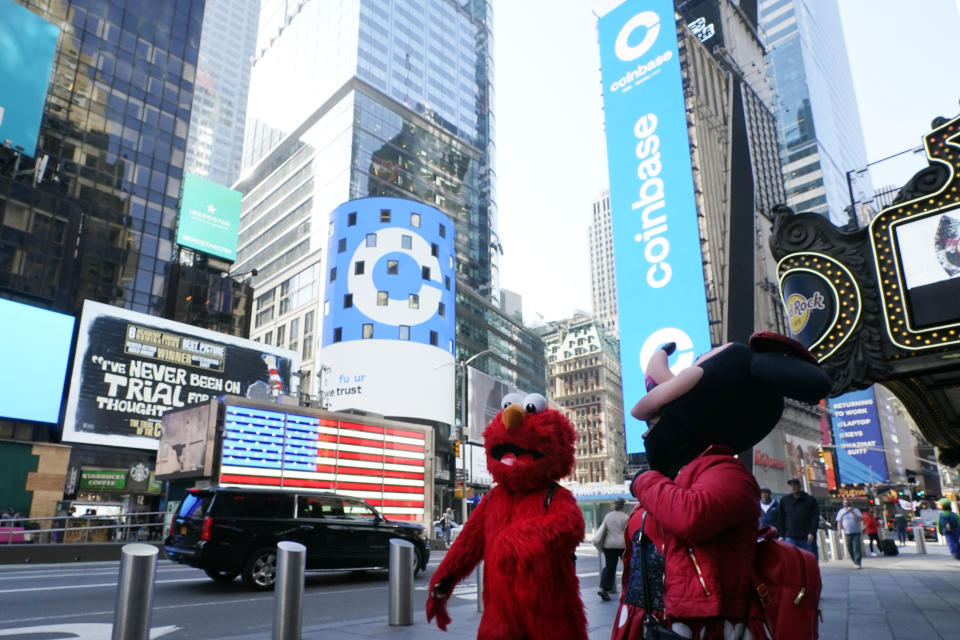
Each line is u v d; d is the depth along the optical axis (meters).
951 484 77.12
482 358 85.75
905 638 6.11
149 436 38.53
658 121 75.44
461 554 3.46
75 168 46.34
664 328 69.25
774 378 2.13
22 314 34.03
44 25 41.94
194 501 11.65
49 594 10.45
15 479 32.53
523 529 3.09
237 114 148.12
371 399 53.59
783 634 2.07
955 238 7.78
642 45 79.38
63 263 39.66
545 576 3.02
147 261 48.84
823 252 8.78
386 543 12.91
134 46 51.91
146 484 37.97
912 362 7.90
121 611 5.06
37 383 33.97
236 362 44.16
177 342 41.22
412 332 56.16
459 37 113.81
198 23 56.97
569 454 3.32
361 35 94.62
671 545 2.11
